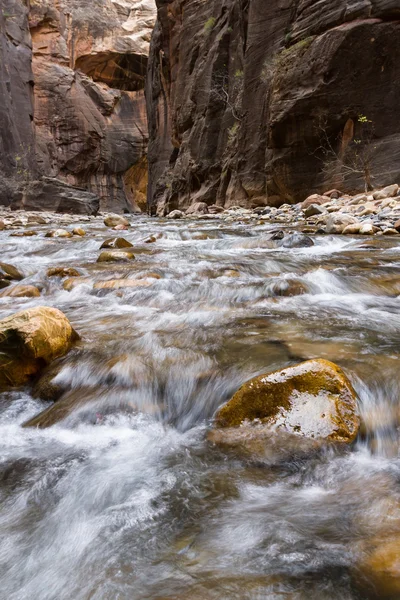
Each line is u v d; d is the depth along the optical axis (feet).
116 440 7.11
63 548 4.88
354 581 4.08
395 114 40.78
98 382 8.55
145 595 4.14
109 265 19.49
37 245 27.40
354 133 43.45
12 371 8.96
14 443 7.16
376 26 40.50
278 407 7.02
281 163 49.70
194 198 76.43
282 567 4.33
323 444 6.42
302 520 5.03
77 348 9.89
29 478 6.21
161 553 4.70
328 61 43.04
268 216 41.60
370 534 4.68
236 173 62.75
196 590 4.13
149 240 27.81
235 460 6.34
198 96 77.87
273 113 48.42
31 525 5.28
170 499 5.60
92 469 6.35
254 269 17.62
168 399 8.00
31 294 15.24
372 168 41.93
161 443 6.94
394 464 6.07
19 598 4.26
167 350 9.53
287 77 47.03
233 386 7.96
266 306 12.71
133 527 5.13
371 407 7.04
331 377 7.13
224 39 70.49
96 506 5.56
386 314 11.66
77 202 83.71
